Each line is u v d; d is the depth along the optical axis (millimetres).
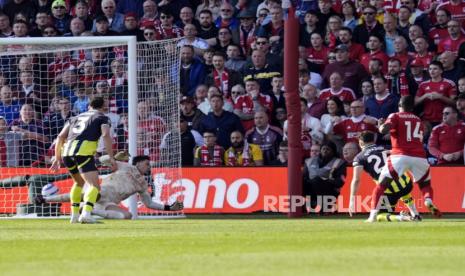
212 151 67875
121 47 70000
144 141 65188
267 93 70375
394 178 51938
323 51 71875
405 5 72750
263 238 38438
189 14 75250
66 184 63500
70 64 69750
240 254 31078
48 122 68312
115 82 68438
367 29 72250
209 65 72875
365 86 68625
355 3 73688
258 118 67938
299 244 35250
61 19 77812
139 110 65625
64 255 31250
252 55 71562
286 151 65875
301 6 75062
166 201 64125
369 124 66688
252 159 67812
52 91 70000
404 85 69000
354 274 25031
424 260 28969
